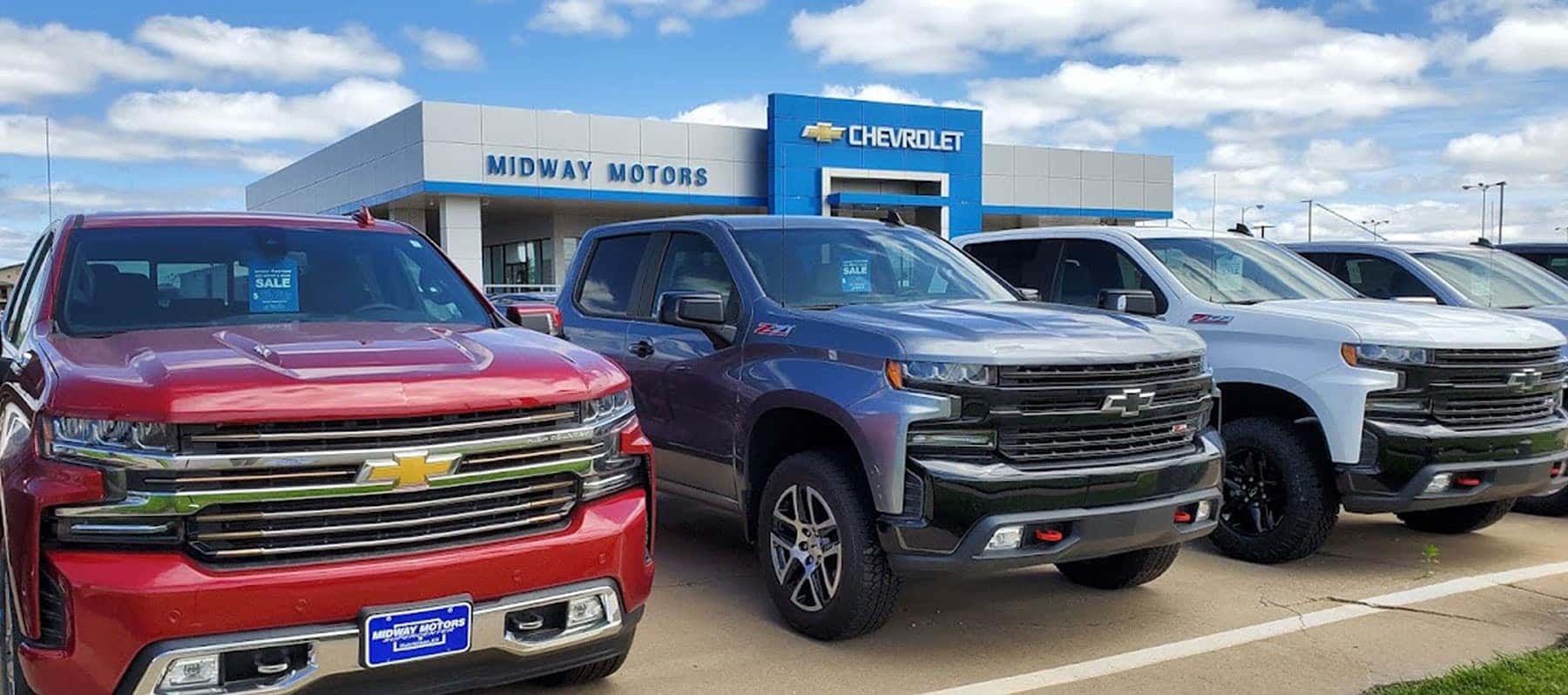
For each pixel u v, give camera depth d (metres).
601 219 37.59
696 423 5.86
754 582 6.07
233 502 3.18
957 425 4.61
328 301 4.80
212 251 4.82
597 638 3.77
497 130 30.23
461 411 3.45
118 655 3.10
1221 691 4.50
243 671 3.22
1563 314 8.52
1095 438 4.81
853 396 4.79
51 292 4.44
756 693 4.46
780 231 6.20
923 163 36.88
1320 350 6.26
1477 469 6.07
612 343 6.59
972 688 4.52
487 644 3.49
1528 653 4.81
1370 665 4.80
